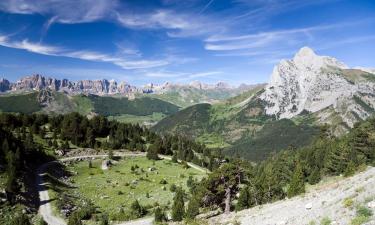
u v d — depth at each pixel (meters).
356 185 36.78
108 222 89.31
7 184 95.25
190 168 162.50
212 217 59.25
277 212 41.03
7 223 81.25
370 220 23.67
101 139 196.00
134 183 131.00
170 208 99.12
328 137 177.00
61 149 161.12
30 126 186.38
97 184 127.88
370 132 113.75
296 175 61.97
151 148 177.38
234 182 60.88
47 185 112.69
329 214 29.59
